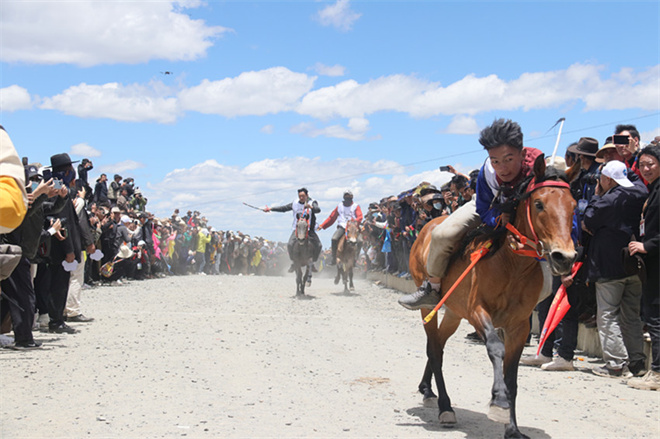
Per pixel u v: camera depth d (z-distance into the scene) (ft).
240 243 110.73
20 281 24.97
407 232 50.90
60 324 29.50
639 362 21.86
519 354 14.49
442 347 17.21
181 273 88.22
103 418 15.33
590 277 22.43
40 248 26.48
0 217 6.98
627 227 21.72
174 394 18.01
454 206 33.50
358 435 14.61
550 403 18.48
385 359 24.67
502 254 14.07
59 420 15.15
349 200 58.13
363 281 76.28
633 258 20.71
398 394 19.02
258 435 14.34
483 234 14.92
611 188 22.18
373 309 43.11
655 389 20.34
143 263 67.82
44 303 29.27
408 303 17.42
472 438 14.58
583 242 23.17
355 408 17.15
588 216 22.24
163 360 23.06
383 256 71.26
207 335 29.37
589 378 22.22
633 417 16.92
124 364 22.16
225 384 19.52
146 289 54.60
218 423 15.20
